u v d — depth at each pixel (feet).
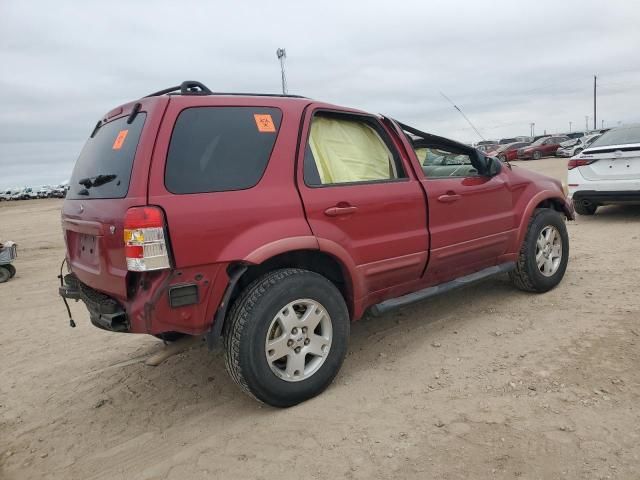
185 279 9.43
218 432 10.13
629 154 26.84
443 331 14.10
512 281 16.65
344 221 11.37
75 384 13.30
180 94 10.39
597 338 12.51
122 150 10.11
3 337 17.90
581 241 23.93
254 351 9.89
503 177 15.38
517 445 8.66
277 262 10.97
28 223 69.15
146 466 9.33
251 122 10.72
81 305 21.72
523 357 11.95
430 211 13.14
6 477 9.46
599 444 8.49
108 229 9.55
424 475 8.16
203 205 9.59
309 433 9.68
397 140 13.25
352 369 12.26
